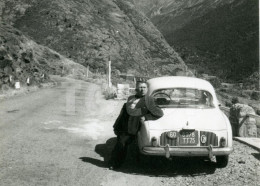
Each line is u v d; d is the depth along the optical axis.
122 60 141.75
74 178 7.00
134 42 172.62
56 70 89.56
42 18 150.50
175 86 8.09
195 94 8.20
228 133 7.33
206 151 7.14
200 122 7.30
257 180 7.00
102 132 11.89
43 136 10.84
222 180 7.02
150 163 8.21
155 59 180.75
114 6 192.38
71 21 150.38
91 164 8.02
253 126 10.54
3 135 10.77
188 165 8.06
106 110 17.53
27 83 33.66
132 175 7.31
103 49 141.75
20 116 14.70
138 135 7.64
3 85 26.81
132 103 7.70
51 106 18.69
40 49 96.88
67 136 10.99
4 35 37.84
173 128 7.15
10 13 154.62
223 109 12.07
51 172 7.33
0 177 6.91
